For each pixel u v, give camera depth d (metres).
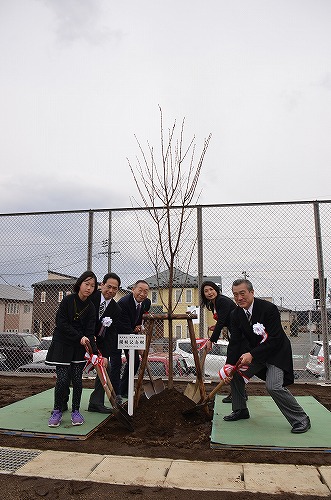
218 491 3.03
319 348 8.02
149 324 5.19
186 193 5.27
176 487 3.09
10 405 5.54
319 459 3.64
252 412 5.24
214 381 7.73
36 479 3.24
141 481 3.20
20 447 3.97
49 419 4.63
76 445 4.04
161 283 7.92
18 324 14.64
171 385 5.20
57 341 4.55
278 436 4.17
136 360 6.08
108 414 5.05
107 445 4.05
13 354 10.36
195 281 7.74
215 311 6.00
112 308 5.20
